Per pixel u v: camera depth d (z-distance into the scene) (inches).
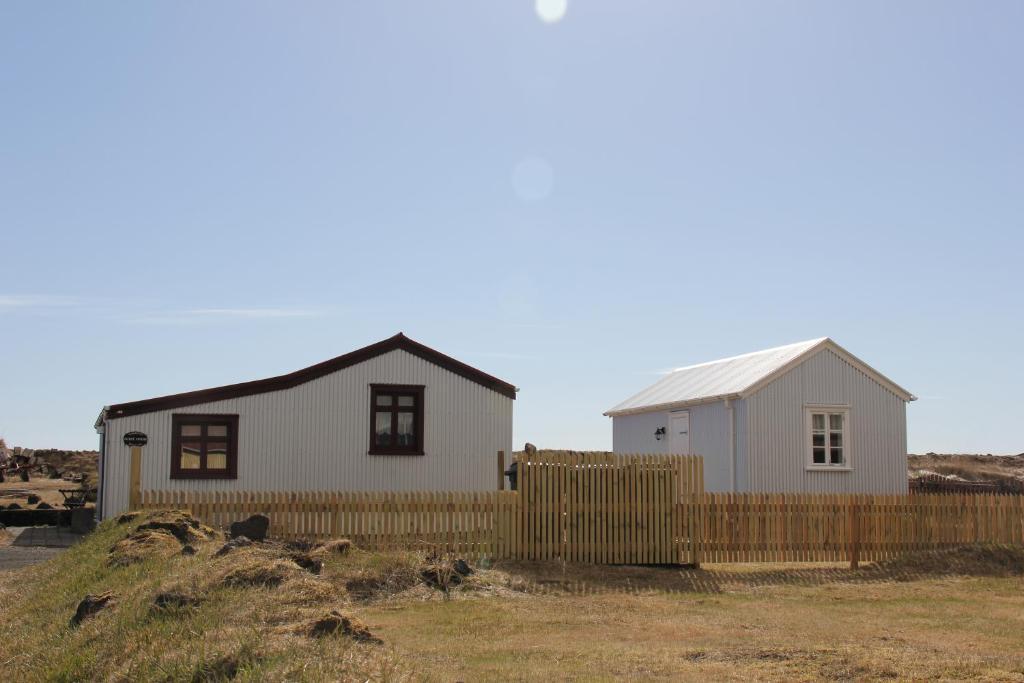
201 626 350.3
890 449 1072.8
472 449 1004.6
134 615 381.1
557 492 754.8
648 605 582.6
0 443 1925.4
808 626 510.6
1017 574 763.4
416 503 730.8
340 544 630.5
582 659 403.2
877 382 1077.1
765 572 751.1
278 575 443.2
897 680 359.6
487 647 429.7
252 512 725.3
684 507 775.7
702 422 1109.1
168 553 550.3
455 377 1006.4
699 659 404.5
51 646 387.2
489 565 706.2
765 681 360.8
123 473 901.2
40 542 866.8
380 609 531.8
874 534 809.5
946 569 769.6
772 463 1031.0
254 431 941.2
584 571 709.9
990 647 446.0
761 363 1111.0
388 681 295.7
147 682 305.1
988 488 1224.2
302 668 293.6
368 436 974.4
